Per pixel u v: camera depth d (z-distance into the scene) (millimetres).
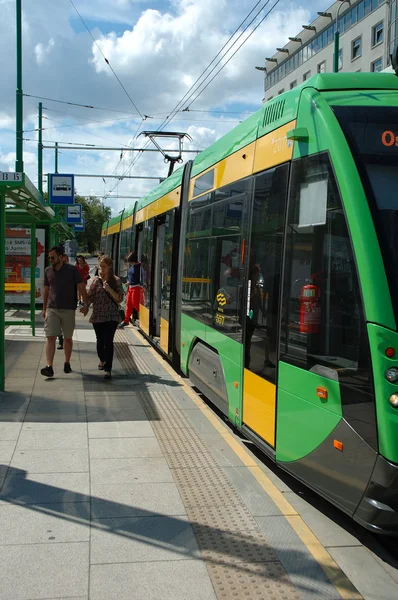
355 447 3623
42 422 6430
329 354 3908
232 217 6141
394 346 3447
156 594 3268
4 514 4199
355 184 3768
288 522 4203
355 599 3291
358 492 3621
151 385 8477
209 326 6879
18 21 12523
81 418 6652
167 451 5637
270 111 5238
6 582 3348
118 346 12102
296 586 3387
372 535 4129
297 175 4484
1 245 7574
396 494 3439
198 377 7406
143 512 4289
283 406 4551
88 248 82188
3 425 6273
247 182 5680
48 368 8547
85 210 80312
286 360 4508
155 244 11766
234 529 4066
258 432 5121
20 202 9805
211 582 3396
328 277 3957
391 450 3398
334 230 3900
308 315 4191
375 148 3893
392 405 3420
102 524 4086
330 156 3977
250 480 4973
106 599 3211
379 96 4148
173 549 3764
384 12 47406
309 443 4125
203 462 5367
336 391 3803
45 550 3711
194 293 7801
